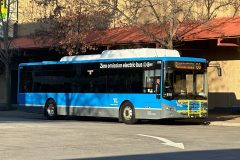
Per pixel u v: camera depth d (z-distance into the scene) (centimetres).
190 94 2459
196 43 3372
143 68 2498
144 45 3397
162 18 3198
